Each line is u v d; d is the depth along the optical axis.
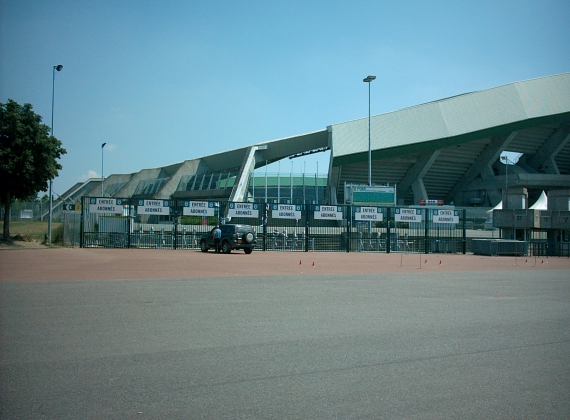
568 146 83.38
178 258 26.72
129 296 12.48
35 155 34.12
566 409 5.42
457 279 18.53
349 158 70.94
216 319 9.77
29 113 34.19
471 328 9.38
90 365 6.64
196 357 7.10
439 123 72.88
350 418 5.05
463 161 80.19
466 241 40.38
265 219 35.47
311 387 5.94
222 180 73.00
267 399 5.53
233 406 5.31
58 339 7.95
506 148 81.75
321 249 37.22
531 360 7.25
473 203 81.44
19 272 18.03
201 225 39.25
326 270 21.45
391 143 71.44
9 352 7.19
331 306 11.59
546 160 83.44
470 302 12.64
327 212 36.22
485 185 80.38
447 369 6.76
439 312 11.05
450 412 5.27
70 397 5.49
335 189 76.94
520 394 5.85
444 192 87.69
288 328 9.09
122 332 8.50
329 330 9.00
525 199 42.03
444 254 37.88
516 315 10.83
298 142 75.19
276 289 14.46
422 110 73.94
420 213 37.50
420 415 5.16
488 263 28.27
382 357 7.28
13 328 8.67
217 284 15.38
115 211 33.91
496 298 13.46
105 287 14.16
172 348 7.55
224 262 24.64
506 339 8.53
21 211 62.75
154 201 34.59
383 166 76.56
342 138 71.56
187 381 6.08
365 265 24.84
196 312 10.47
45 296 12.23
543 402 5.61
